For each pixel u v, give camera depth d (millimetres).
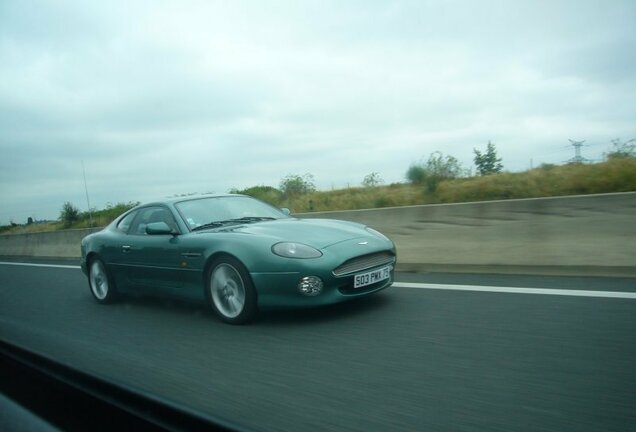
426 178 12672
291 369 3477
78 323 5590
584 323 3943
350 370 3357
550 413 2502
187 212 5641
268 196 16766
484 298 5004
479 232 6785
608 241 5812
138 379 3510
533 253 6324
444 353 3521
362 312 4805
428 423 2512
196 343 4320
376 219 7836
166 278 5434
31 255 16203
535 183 10727
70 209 22156
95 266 6691
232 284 4738
